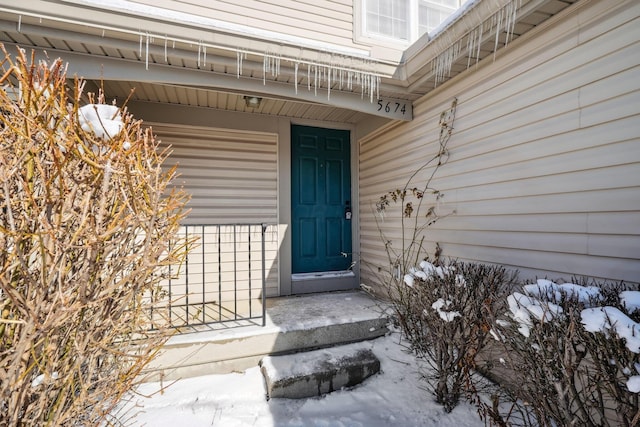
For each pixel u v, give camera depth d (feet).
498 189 7.89
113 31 7.04
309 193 14.19
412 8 12.15
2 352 3.67
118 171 3.93
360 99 10.39
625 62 5.49
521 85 7.32
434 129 10.07
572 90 6.29
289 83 9.52
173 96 11.26
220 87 9.70
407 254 11.32
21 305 3.59
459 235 9.10
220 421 6.73
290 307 11.36
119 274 4.87
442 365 7.31
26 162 3.97
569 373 4.33
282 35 9.27
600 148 5.82
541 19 6.72
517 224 7.40
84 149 3.84
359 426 6.62
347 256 14.73
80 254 4.28
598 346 4.09
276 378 7.61
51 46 7.32
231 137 12.83
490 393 7.27
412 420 6.75
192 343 8.26
